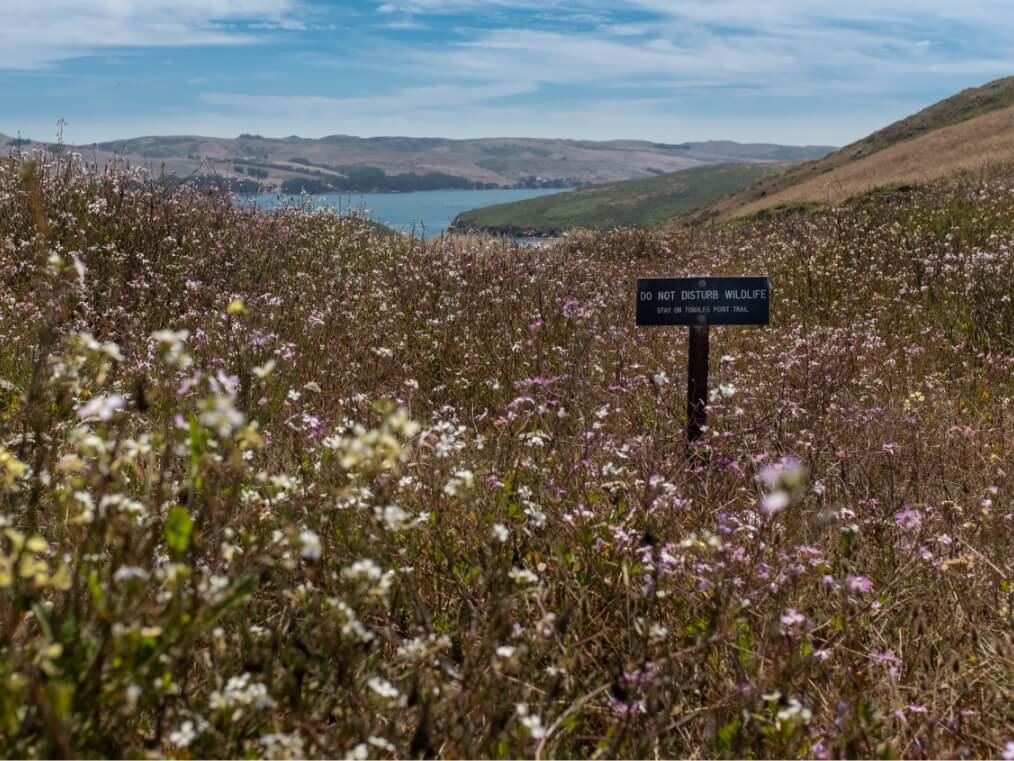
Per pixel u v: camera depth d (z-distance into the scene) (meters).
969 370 7.98
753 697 2.80
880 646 3.42
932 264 11.60
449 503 3.67
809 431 5.55
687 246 18.03
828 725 2.85
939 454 5.40
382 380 6.65
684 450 4.86
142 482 3.65
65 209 10.22
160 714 2.32
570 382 5.99
